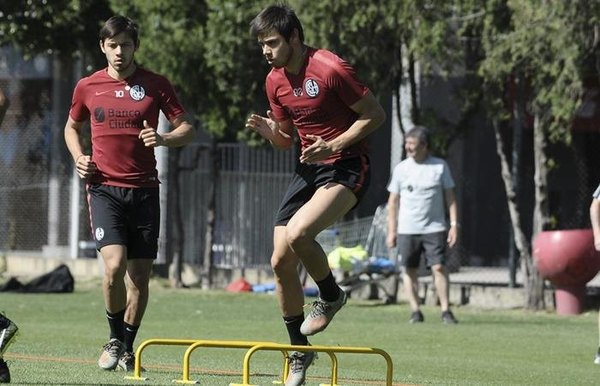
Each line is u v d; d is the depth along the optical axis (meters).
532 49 57.59
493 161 81.25
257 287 75.44
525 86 64.38
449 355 44.28
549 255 62.72
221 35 66.12
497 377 37.19
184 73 69.38
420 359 42.53
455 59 62.97
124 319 32.91
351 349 27.06
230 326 54.53
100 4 75.62
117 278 31.89
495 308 67.44
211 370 34.88
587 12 56.31
